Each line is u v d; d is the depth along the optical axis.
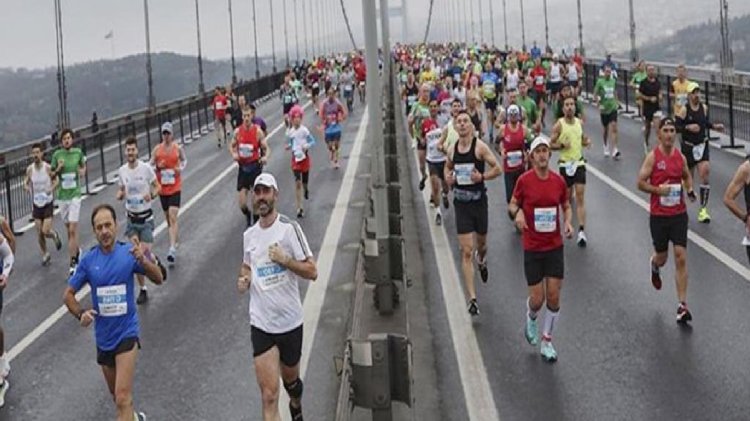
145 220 12.59
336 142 24.08
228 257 14.25
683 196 9.71
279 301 6.84
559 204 8.63
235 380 8.67
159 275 7.27
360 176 22.41
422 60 57.38
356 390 5.55
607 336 9.21
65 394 8.67
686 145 14.31
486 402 7.65
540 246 8.64
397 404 6.41
